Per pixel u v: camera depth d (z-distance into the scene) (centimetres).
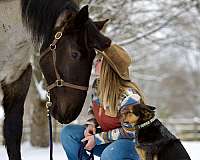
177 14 1186
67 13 473
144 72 1927
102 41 452
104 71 455
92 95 475
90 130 472
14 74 541
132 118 439
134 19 1190
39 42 491
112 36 1154
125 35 1178
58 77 467
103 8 1084
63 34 466
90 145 460
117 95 450
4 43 532
